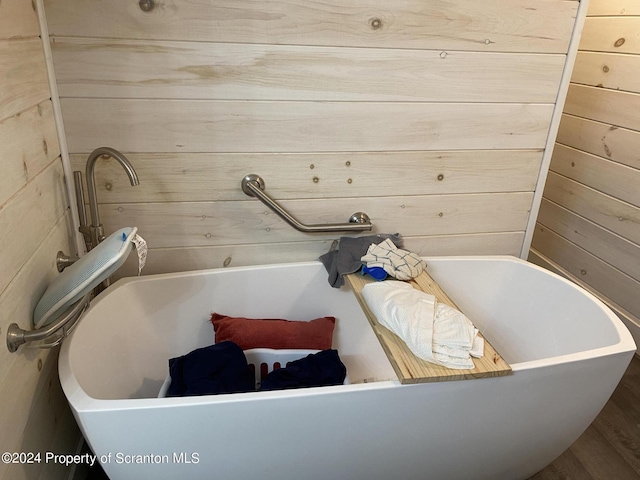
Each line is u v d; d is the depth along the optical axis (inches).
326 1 57.7
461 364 49.8
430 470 56.9
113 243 46.4
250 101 60.9
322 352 64.0
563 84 68.4
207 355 59.6
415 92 64.8
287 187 66.9
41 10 52.0
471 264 74.2
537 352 71.6
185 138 61.2
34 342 46.4
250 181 64.4
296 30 58.5
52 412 53.1
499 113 68.6
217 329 67.5
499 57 65.2
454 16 61.7
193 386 55.8
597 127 93.0
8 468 41.4
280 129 63.2
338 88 62.5
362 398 48.2
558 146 104.1
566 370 53.1
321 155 65.8
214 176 64.1
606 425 73.3
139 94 57.9
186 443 47.2
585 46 94.0
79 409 43.8
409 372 48.5
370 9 59.2
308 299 72.3
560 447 61.2
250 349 65.6
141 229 65.0
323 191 68.1
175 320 67.4
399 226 73.2
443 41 62.7
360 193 69.4
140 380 62.1
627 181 87.4
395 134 66.7
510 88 67.4
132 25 54.7
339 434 50.2
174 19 55.3
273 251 70.6
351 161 67.1
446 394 50.2
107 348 58.2
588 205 96.9
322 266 70.8
